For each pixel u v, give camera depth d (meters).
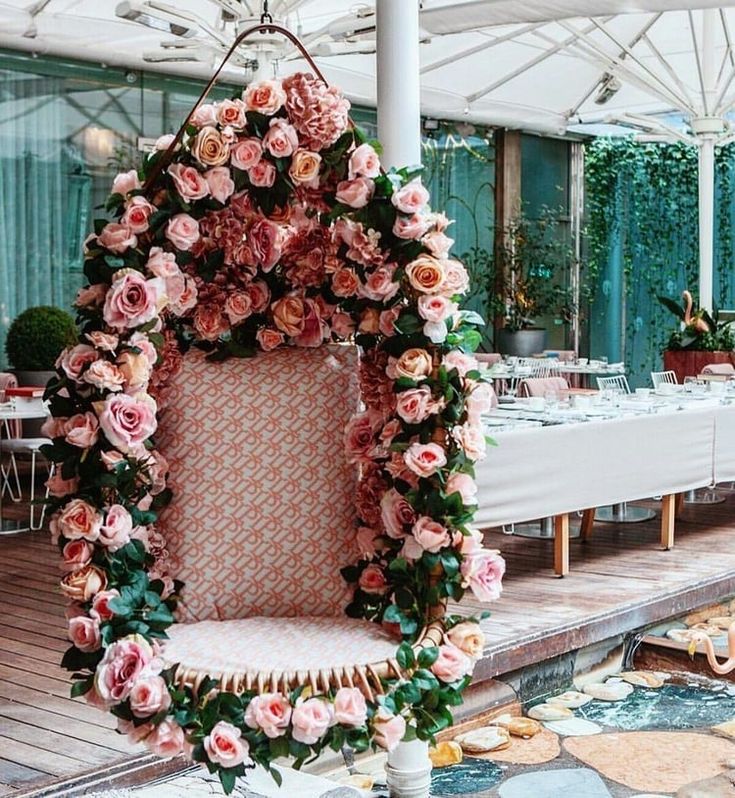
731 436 6.30
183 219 2.57
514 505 5.05
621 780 3.65
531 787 3.59
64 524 2.44
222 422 2.73
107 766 3.23
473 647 2.52
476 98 9.41
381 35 3.38
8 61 9.40
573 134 13.94
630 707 4.39
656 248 14.23
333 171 2.67
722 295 14.05
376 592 2.70
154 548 2.68
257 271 2.88
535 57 9.66
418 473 2.57
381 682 2.36
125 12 6.21
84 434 2.43
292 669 2.33
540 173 13.74
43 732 3.49
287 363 2.82
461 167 12.98
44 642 4.48
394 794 3.28
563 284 13.99
